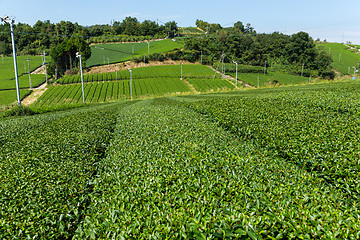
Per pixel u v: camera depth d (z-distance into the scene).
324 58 120.94
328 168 8.70
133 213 6.30
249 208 6.21
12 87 96.12
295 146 10.61
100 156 12.65
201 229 5.43
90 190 8.95
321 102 17.36
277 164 9.28
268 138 12.04
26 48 161.38
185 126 14.70
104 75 109.75
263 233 5.41
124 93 87.88
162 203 6.60
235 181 7.52
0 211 6.93
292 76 116.25
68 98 82.31
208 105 20.42
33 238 5.98
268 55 136.00
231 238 5.22
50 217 6.85
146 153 10.51
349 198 7.16
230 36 136.50
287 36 150.50
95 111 25.28
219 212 6.00
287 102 18.84
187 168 8.56
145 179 8.03
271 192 6.86
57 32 165.25
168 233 5.46
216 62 133.12
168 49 144.62
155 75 110.00
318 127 12.22
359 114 14.12
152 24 185.25
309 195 6.78
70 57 122.38
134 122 17.27
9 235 6.15
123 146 12.29
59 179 8.95
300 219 5.71
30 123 18.77
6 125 18.00
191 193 6.95
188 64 132.88
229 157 9.48
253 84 100.44
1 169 9.73
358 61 148.00
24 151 12.01
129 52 149.25
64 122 18.55
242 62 134.75
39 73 127.62
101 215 6.39
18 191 8.06
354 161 8.52
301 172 8.60
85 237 6.00
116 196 7.20
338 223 5.43
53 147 12.39
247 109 17.33
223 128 15.31
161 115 18.52
